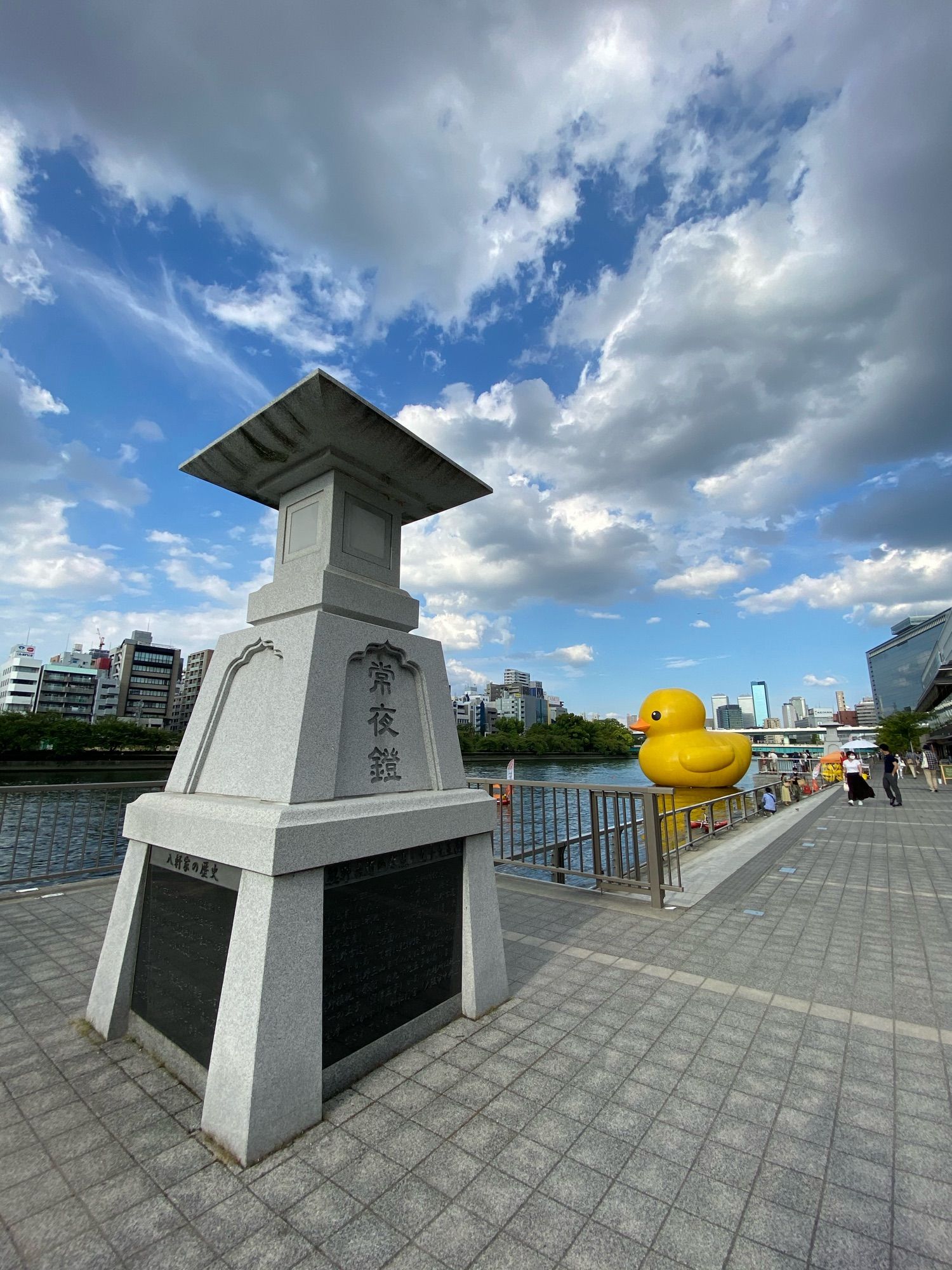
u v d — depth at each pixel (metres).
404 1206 2.25
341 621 3.54
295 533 4.18
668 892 6.83
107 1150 2.55
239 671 3.92
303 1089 2.69
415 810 3.50
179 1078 3.08
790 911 6.10
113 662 87.19
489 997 3.90
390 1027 3.30
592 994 4.12
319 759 3.19
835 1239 2.11
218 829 3.00
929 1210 2.23
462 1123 2.74
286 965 2.70
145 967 3.49
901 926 5.62
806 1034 3.56
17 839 6.52
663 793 6.26
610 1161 2.50
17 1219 2.17
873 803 17.66
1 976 4.37
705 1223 2.18
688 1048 3.41
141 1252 2.04
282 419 3.59
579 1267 1.99
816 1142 2.62
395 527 4.46
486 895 4.03
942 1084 3.06
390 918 3.35
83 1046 3.41
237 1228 2.14
